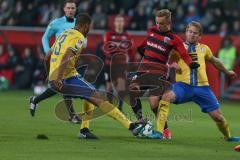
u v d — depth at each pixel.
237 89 54.50
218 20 57.78
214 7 58.34
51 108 41.88
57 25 33.06
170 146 24.92
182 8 58.41
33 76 59.09
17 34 59.47
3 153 22.34
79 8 61.31
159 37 27.59
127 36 40.09
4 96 52.22
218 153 23.41
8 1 64.69
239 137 27.62
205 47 26.98
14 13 63.31
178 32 56.22
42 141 25.44
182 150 23.95
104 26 59.34
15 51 59.78
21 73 59.53
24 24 62.34
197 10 58.69
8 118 34.88
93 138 26.39
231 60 52.69
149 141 26.22
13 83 59.97
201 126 33.28
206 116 39.44
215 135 29.36
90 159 21.50
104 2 61.50
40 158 21.45
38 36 59.03
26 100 48.22
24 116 36.19
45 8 63.31
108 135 28.11
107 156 22.16
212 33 57.31
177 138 27.81
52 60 25.97
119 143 25.36
